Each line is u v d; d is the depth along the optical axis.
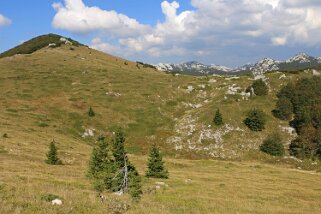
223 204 35.56
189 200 35.97
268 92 123.00
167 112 116.81
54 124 98.88
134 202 25.48
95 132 101.06
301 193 49.66
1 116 94.69
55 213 17.91
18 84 131.38
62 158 64.75
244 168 76.38
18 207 17.89
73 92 126.31
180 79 148.00
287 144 99.88
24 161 55.72
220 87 130.88
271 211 34.16
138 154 91.19
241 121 107.12
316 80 121.56
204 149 97.19
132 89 131.00
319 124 101.12
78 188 32.56
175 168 71.88
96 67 162.38
